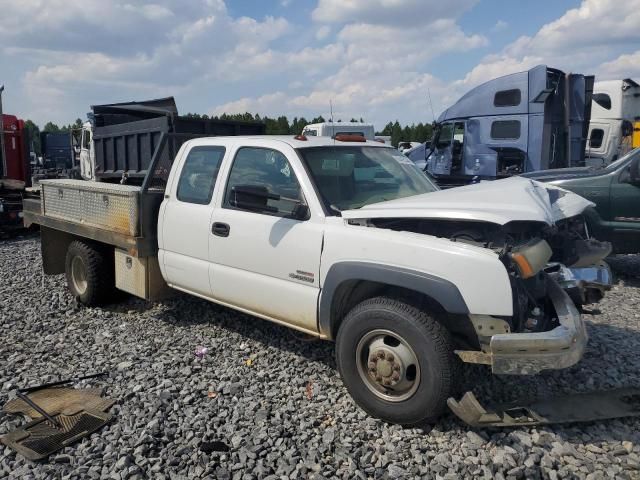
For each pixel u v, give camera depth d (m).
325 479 3.13
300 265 4.17
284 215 4.34
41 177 22.14
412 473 3.19
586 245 4.64
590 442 3.47
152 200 5.48
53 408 3.98
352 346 3.80
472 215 3.48
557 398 3.91
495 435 3.53
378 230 3.83
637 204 7.52
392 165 4.98
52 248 7.07
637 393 3.97
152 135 9.70
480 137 13.88
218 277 4.84
